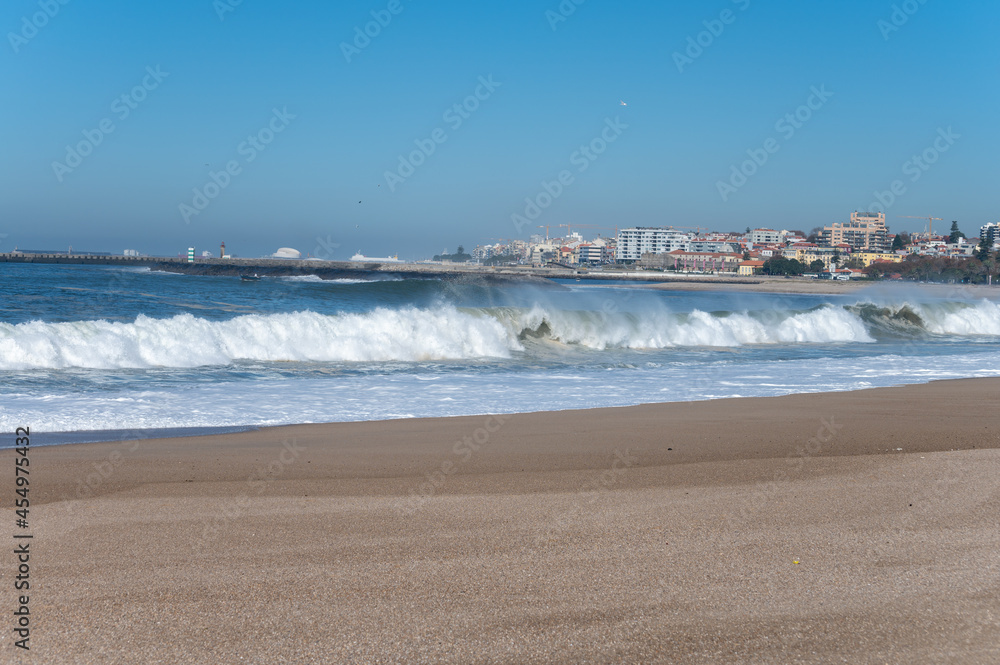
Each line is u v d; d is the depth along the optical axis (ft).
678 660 11.78
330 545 16.58
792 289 400.88
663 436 30.48
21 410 33.99
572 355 67.05
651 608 13.57
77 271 254.88
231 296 127.54
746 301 185.57
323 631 12.51
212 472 23.18
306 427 32.32
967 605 13.85
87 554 15.78
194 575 14.74
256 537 17.04
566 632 12.62
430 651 11.93
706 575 15.11
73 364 48.44
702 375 54.80
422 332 63.93
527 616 13.17
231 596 13.79
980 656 12.03
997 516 19.29
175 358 51.72
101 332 51.72
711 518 18.94
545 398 42.75
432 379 50.01
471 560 15.79
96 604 13.35
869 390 46.32
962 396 43.65
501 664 11.61
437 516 18.86
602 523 18.44
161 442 28.22
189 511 18.98
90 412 34.19
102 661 11.48
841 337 93.04
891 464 25.21
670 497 20.90
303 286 168.35
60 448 26.66
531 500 20.47
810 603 13.87
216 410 36.06
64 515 18.47
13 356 46.85
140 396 39.14
